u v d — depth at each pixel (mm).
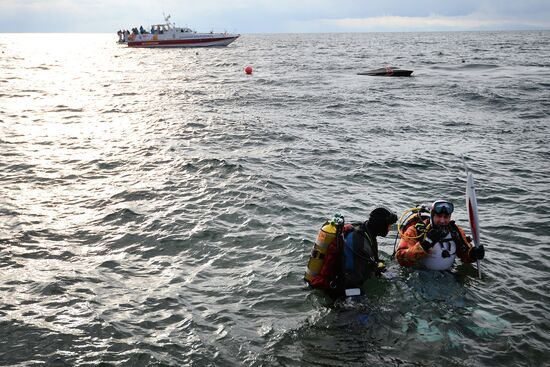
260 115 18547
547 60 49188
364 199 9250
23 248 7035
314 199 9180
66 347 4793
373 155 12422
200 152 12539
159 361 4617
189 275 6324
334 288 5605
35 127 15734
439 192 9719
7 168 10930
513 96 22922
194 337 4992
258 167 11250
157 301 5668
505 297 5680
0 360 4578
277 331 5074
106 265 6582
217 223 7973
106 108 20078
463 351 4711
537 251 6980
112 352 4738
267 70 42188
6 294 5738
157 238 7426
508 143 13930
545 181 10375
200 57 63438
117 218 8188
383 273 6039
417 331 5016
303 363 4574
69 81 32062
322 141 14047
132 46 87250
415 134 15180
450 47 86062
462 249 6191
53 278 6148
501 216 8406
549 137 14695
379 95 24594
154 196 9273
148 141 13758
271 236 7473
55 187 9781
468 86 27375
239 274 6328
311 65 47625
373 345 4816
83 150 12664
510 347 4770
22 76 35094
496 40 126000
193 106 20906
